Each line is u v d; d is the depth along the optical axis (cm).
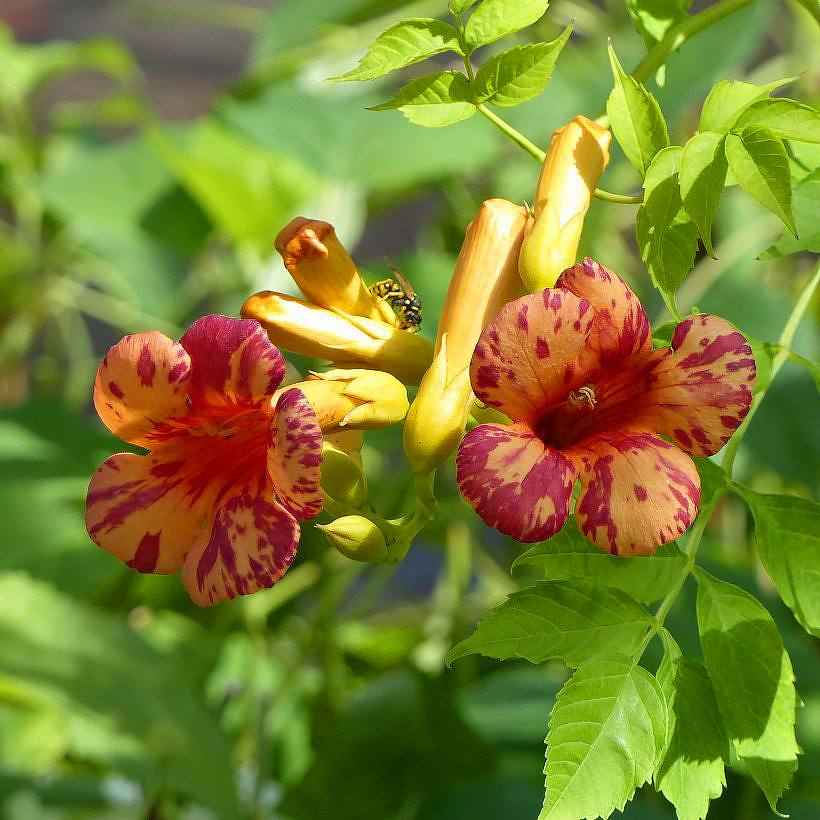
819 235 59
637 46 95
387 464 98
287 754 93
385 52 58
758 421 88
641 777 54
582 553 57
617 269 98
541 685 93
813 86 97
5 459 86
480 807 80
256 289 96
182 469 57
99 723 78
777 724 56
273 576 55
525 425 55
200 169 88
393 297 61
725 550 89
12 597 81
